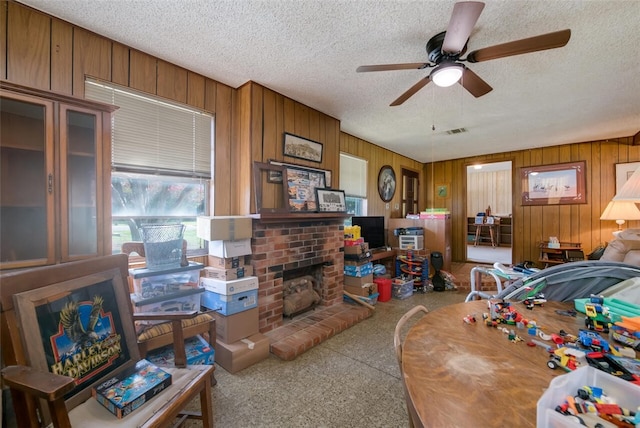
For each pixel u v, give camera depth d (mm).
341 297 3484
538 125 3848
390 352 2432
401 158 5723
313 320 2920
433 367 935
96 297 1386
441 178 6250
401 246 4777
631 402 706
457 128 3982
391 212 5398
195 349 1969
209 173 2566
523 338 1144
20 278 1130
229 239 2305
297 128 3039
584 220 4727
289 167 2922
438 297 4133
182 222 2453
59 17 1756
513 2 1604
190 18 1756
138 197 2219
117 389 1204
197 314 1566
